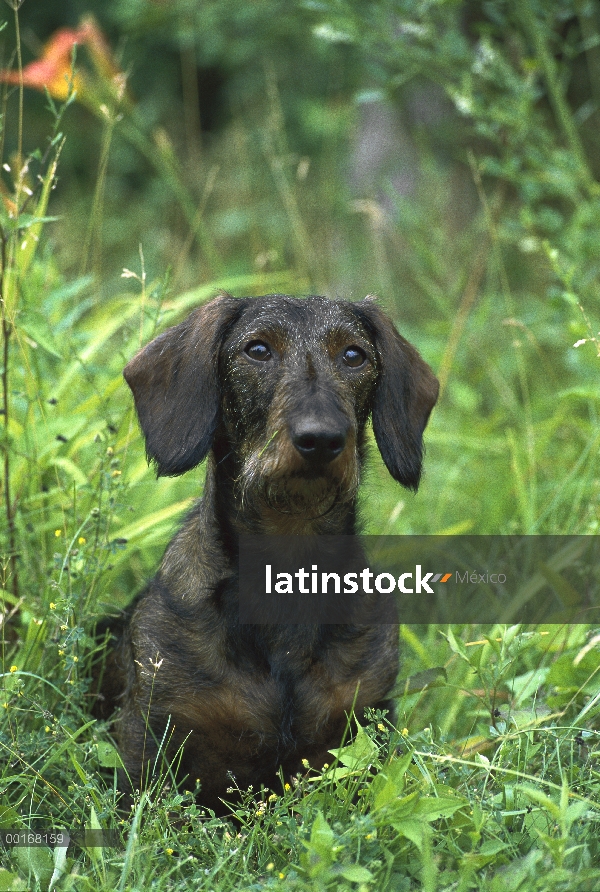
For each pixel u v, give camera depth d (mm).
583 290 8062
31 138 15977
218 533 5137
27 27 16797
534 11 7902
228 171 14422
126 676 5438
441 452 8883
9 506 6047
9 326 6160
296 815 4793
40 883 4230
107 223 14281
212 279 10617
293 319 5016
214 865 4219
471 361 9555
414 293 10961
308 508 4816
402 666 6188
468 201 11141
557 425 8039
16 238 6035
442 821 4375
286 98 15422
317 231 11961
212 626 4957
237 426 5023
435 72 8680
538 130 8055
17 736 4895
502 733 4766
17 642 5750
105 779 5336
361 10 8633
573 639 5711
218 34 14711
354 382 5070
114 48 16547
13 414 6637
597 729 5305
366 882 3859
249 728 4918
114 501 5871
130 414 6238
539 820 4250
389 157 11867
